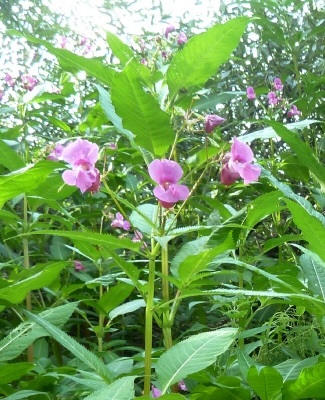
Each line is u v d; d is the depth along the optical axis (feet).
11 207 1.99
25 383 1.32
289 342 1.59
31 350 1.69
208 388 1.15
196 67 1.19
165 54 2.08
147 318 1.16
